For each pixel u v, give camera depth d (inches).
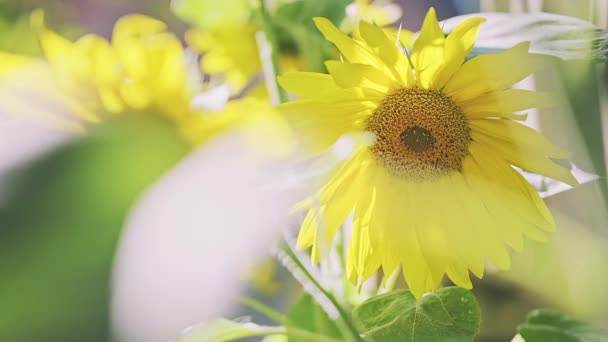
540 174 17.4
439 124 18.7
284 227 13.8
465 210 18.5
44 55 12.4
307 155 16.1
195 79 15.6
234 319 16.6
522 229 17.9
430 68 18.1
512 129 17.5
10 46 12.4
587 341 16.1
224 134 8.3
